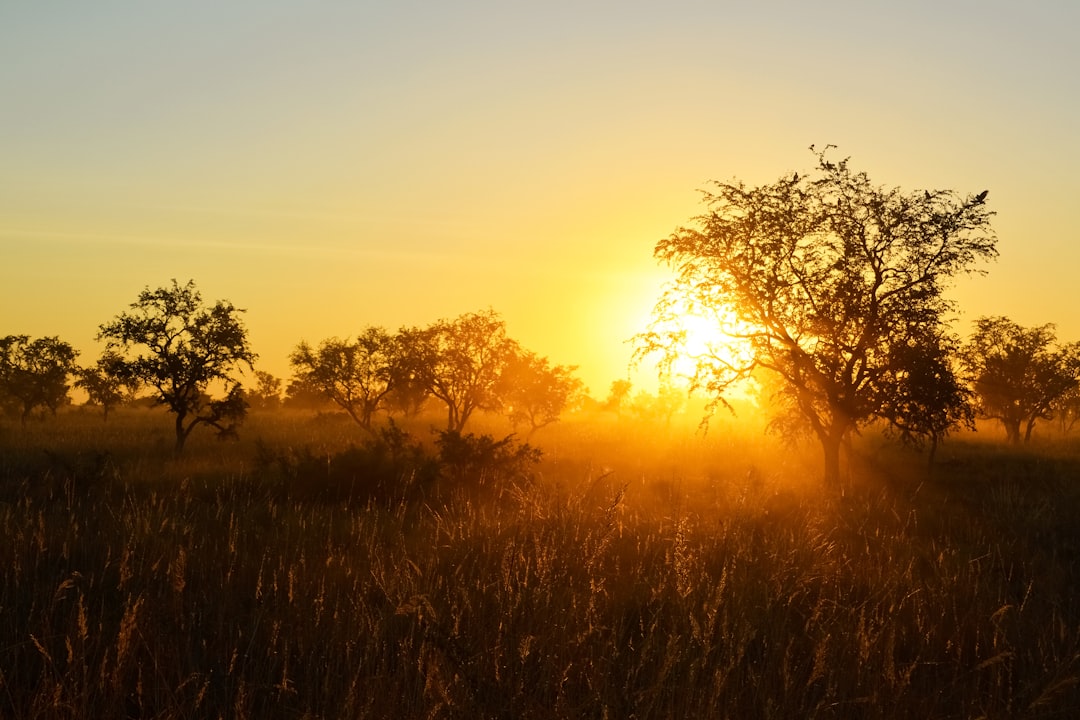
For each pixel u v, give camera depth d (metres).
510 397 34.78
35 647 5.71
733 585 6.84
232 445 26.05
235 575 7.59
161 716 4.68
